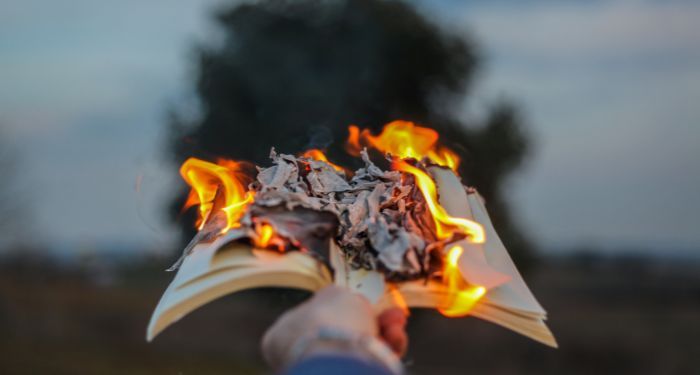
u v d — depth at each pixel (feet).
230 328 52.49
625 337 56.18
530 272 44.75
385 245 4.00
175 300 3.65
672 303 63.31
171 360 50.44
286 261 3.76
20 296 59.57
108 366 47.91
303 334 2.79
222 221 4.40
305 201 4.09
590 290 65.46
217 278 3.70
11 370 45.11
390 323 3.35
